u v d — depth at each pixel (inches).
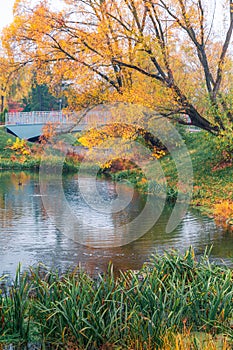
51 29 856.9
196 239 590.9
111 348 274.4
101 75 906.1
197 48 871.7
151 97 871.7
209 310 300.8
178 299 291.7
